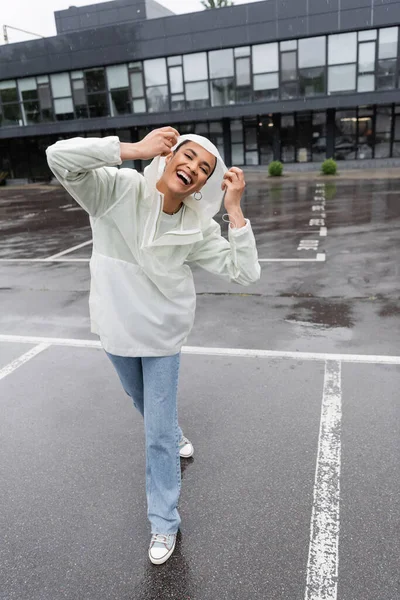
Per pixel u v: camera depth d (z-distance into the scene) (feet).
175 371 7.17
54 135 100.27
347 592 6.59
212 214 6.90
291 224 36.70
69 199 67.62
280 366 13.08
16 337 16.11
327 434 10.02
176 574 6.98
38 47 90.74
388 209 41.04
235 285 20.84
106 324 6.82
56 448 10.03
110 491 8.73
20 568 7.18
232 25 79.46
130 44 85.10
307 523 7.78
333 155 84.38
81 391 12.32
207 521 7.91
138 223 6.40
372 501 8.17
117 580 6.93
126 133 97.09
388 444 9.61
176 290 6.86
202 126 91.15
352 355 13.53
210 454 9.57
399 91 74.90
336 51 77.15
